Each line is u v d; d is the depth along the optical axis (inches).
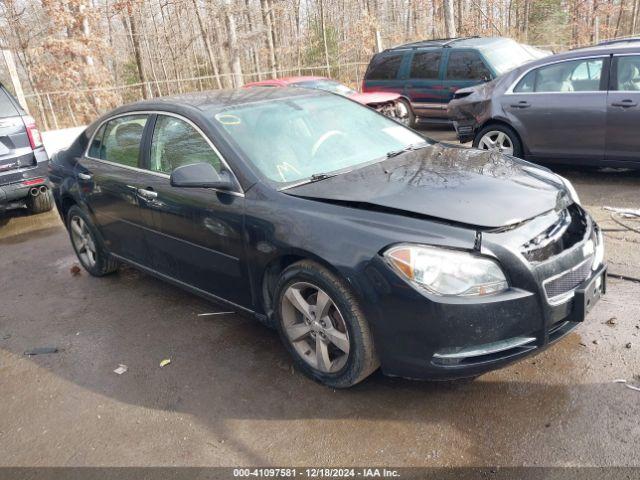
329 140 151.8
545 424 108.7
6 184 277.0
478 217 109.0
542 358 129.4
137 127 170.2
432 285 104.6
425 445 106.7
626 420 107.3
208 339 155.3
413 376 112.3
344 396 123.6
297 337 129.1
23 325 178.2
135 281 202.7
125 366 146.6
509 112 275.1
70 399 135.3
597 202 229.0
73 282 209.2
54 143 464.4
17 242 270.5
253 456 109.2
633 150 242.2
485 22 1227.2
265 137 145.1
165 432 119.0
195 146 147.2
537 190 122.0
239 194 134.1
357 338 115.2
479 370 107.4
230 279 142.8
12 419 130.5
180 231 151.8
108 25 986.1
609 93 242.8
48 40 733.3
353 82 881.5
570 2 1171.9
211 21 1045.8
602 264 125.5
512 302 104.3
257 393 128.3
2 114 274.8
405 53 444.5
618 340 133.3
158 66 1138.0
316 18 1133.7
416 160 144.3
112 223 181.8
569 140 258.8
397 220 112.0
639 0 1256.8
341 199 120.5
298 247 118.8
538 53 450.3
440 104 426.3
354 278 110.6
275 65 1024.2
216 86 886.4
